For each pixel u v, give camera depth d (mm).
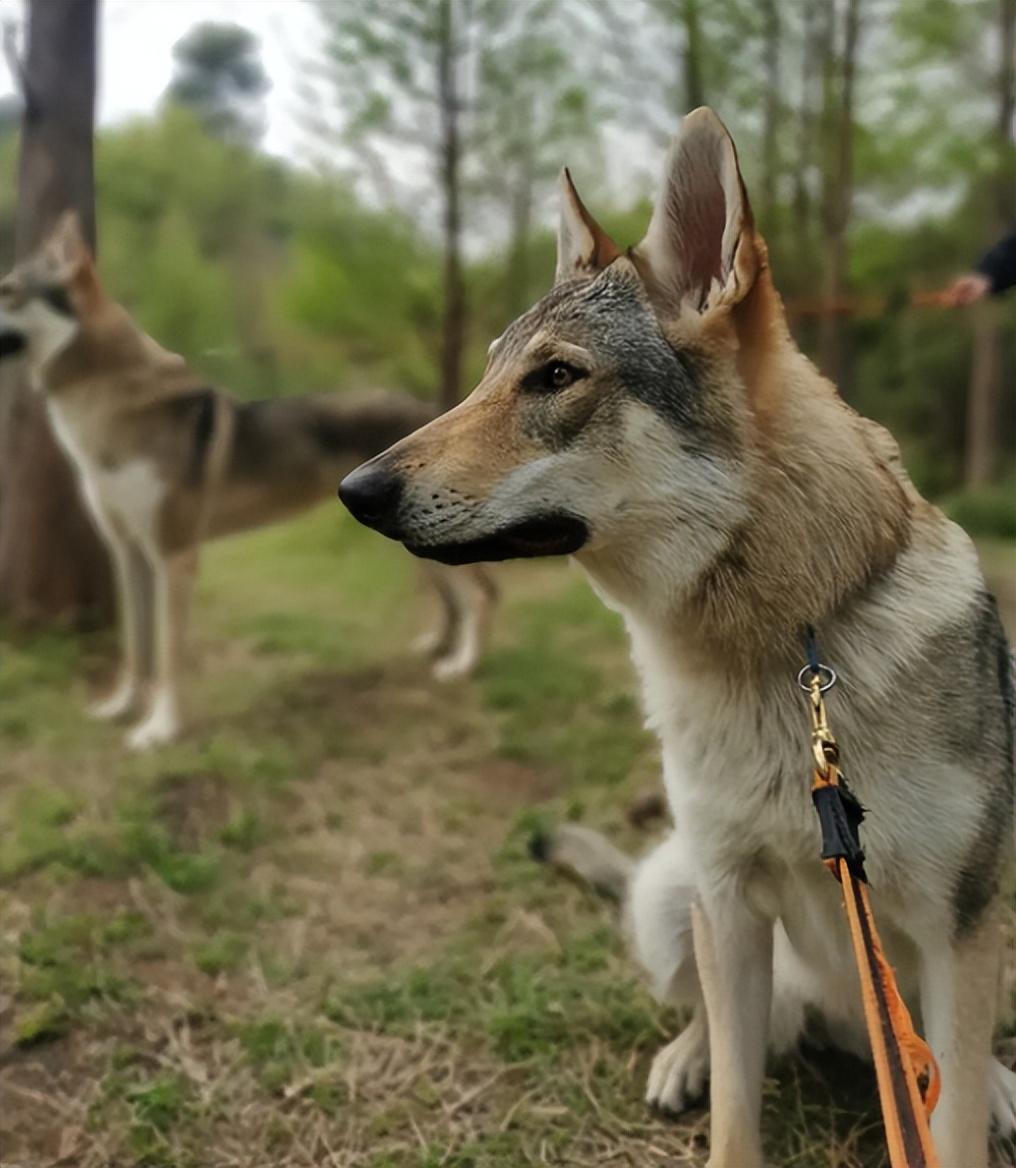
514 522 660
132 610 1755
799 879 707
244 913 1165
